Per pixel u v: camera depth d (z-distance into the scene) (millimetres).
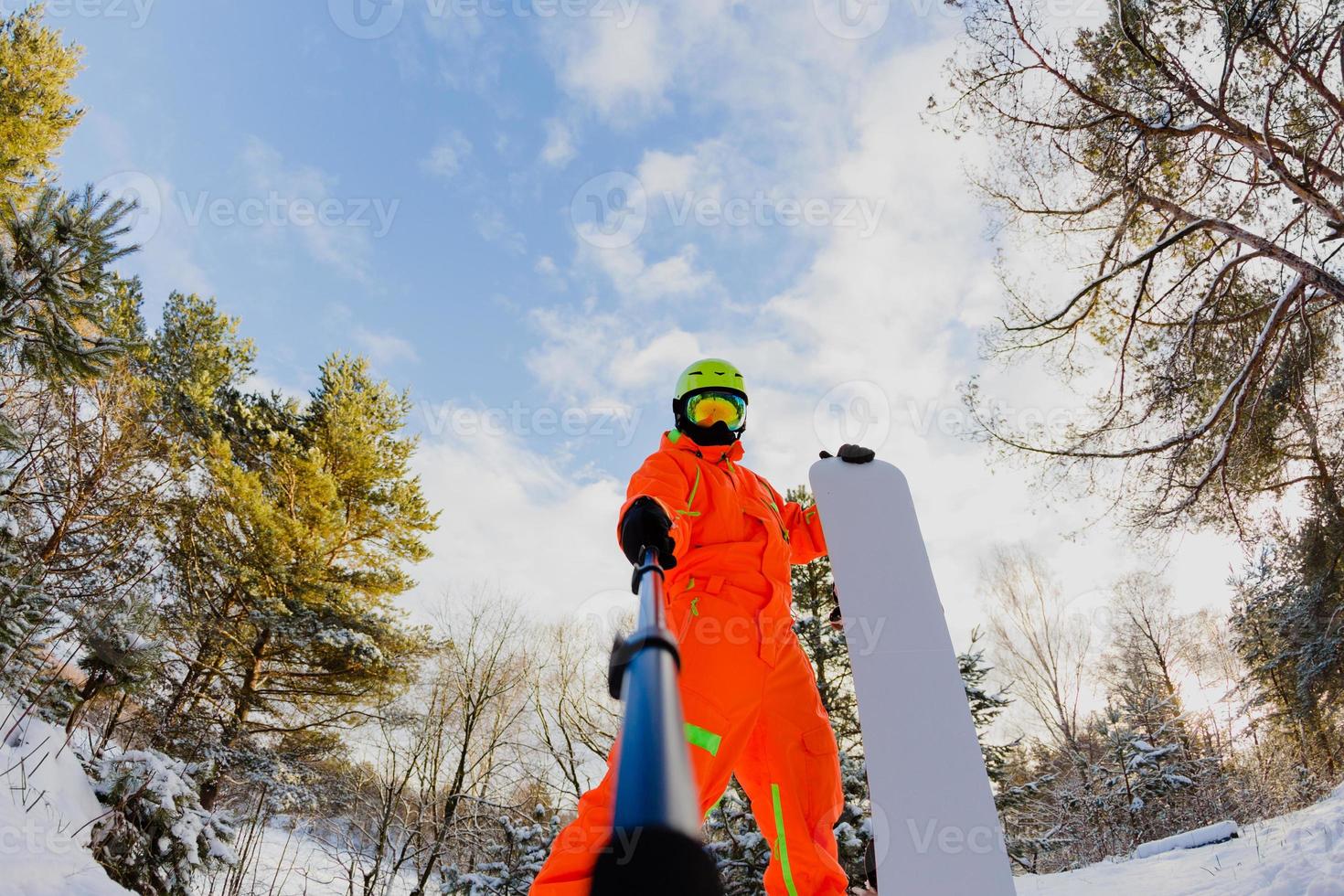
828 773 1537
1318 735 11227
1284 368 8258
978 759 1236
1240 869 3312
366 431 14250
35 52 12891
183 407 13445
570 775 12570
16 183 11016
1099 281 7930
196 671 11812
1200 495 8156
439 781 12336
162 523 10867
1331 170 7055
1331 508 8898
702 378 1939
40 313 4605
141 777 4215
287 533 12547
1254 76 7633
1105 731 11398
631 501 1651
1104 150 8109
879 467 1684
